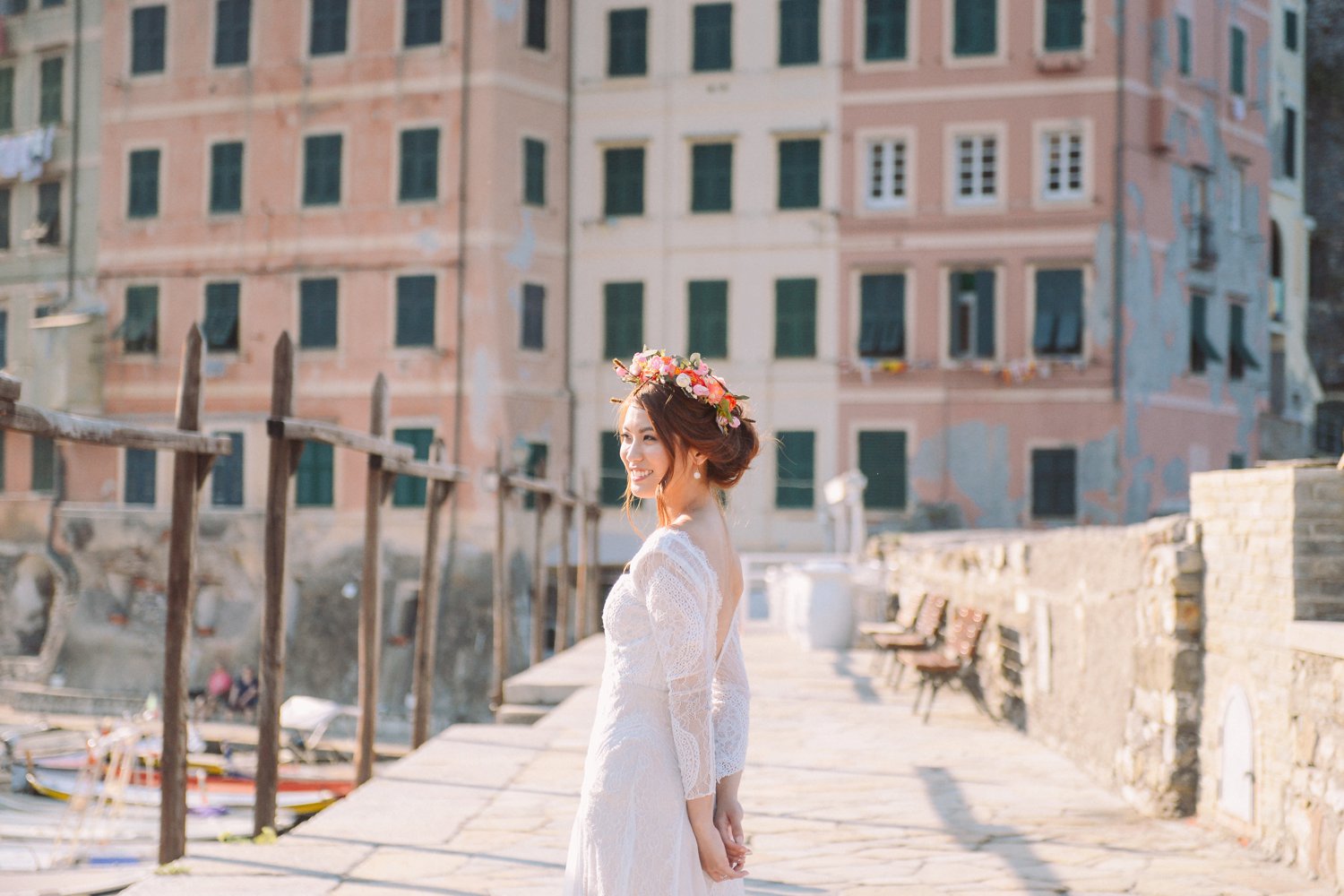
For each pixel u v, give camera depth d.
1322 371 40.81
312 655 30.53
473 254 31.17
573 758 7.92
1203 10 32.78
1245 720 5.64
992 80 30.58
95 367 33.91
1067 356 30.28
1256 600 5.53
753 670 13.26
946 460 30.61
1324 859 4.87
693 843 2.66
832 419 31.11
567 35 32.31
